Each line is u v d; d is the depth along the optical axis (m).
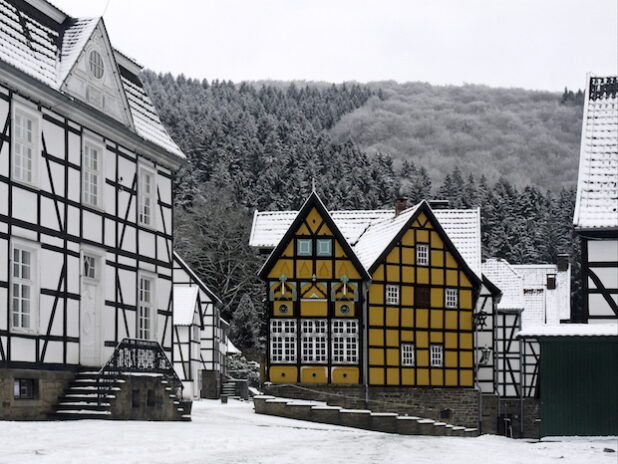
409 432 39.28
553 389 32.56
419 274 47.09
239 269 90.00
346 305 45.50
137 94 35.66
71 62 29.05
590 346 32.66
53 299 27.94
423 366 46.56
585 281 34.47
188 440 22.88
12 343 25.78
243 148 114.38
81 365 29.44
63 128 28.89
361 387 45.06
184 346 58.59
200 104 142.75
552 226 116.44
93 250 30.31
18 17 27.92
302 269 45.69
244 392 67.00
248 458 19.39
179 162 36.78
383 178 119.44
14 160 26.33
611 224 34.31
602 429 32.31
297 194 107.81
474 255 50.62
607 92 39.19
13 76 26.05
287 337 45.44
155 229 34.88
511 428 52.84
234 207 98.88
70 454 17.81
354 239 52.69
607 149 37.12
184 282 64.25
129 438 22.34
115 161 32.16
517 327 56.81
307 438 28.45
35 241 27.02
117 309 31.80
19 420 25.94
